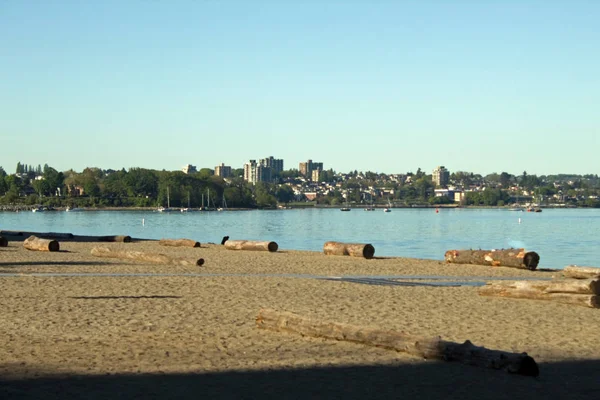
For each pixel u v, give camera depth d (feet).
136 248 153.38
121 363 43.96
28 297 71.82
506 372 42.09
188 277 92.53
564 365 45.39
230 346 49.08
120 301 70.08
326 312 65.26
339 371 42.29
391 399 36.86
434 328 57.88
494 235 299.99
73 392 37.32
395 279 97.30
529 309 68.28
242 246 149.59
